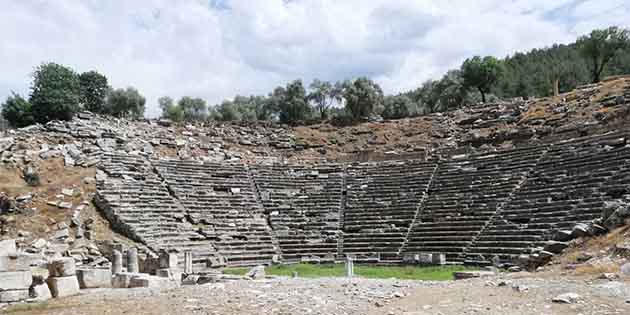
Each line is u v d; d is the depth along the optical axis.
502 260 29.23
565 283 15.13
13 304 17.09
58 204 36.09
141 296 17.08
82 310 15.06
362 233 39.94
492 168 42.03
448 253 33.16
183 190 43.28
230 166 50.41
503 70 82.75
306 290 16.48
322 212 44.06
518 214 33.00
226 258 35.59
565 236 22.94
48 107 53.81
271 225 41.94
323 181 49.81
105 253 32.31
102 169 42.09
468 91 85.31
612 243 19.73
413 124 64.75
